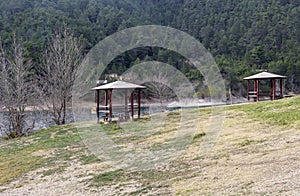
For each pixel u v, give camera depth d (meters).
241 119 10.53
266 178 4.77
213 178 5.25
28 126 15.63
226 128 9.42
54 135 12.00
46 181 6.48
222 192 4.50
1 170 7.66
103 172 6.62
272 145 6.75
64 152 8.97
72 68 16.83
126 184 5.66
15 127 14.30
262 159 5.83
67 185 6.04
